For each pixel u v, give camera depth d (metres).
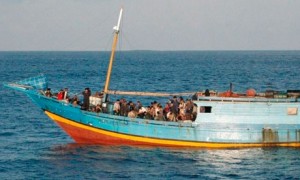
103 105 52.59
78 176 43.22
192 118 50.78
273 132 50.72
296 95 51.81
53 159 48.50
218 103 50.19
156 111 51.88
